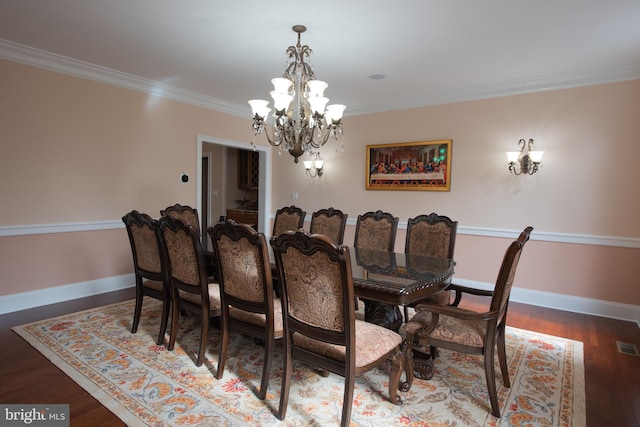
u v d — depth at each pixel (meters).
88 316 3.36
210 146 7.91
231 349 2.78
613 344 2.99
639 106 3.49
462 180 4.49
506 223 4.23
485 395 2.21
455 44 3.06
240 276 2.14
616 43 3.00
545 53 3.24
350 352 1.71
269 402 2.10
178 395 2.14
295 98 2.96
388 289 2.10
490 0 2.35
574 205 3.84
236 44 3.16
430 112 4.68
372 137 5.17
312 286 1.78
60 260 3.76
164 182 4.62
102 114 3.98
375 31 2.84
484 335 2.03
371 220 3.76
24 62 3.39
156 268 2.77
